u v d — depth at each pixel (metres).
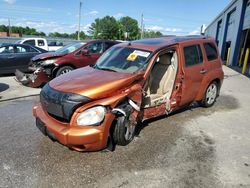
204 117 5.48
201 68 5.34
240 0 17.47
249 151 3.93
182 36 5.64
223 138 4.39
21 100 6.46
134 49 4.63
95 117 3.29
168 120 5.17
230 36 21.00
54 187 2.91
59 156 3.56
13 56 9.70
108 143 3.63
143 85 4.08
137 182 3.03
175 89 4.73
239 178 3.19
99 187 2.93
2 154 3.58
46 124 3.49
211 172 3.30
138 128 4.64
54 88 3.62
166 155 3.68
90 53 8.66
